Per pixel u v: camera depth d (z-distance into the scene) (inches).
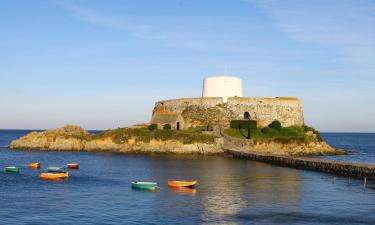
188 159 3850.9
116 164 3440.0
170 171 2933.1
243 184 2330.2
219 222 1534.2
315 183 2372.0
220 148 4394.7
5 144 7071.9
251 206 1775.3
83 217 1609.3
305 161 3095.5
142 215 1635.1
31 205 1809.8
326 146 5059.1
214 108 5251.0
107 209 1733.5
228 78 5457.7
